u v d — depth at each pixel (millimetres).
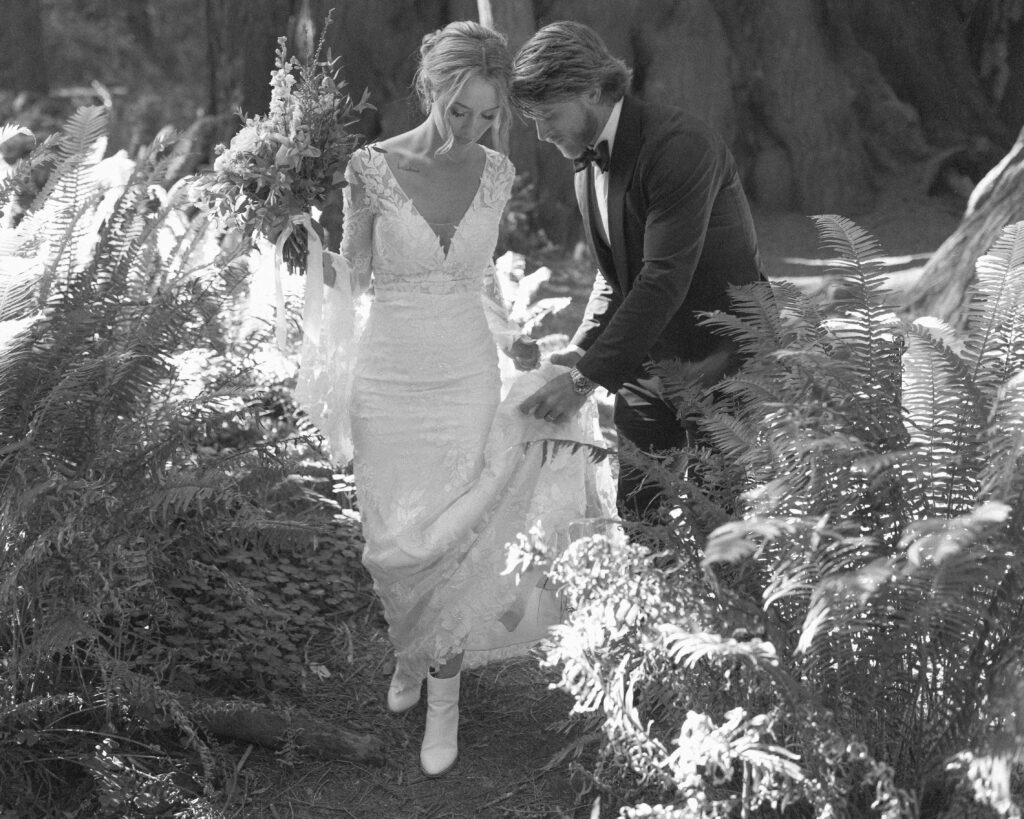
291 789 3201
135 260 3420
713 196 3381
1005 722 2385
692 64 10789
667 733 2998
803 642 2416
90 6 19172
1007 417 2543
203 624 3635
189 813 3010
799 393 2740
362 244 3438
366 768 3320
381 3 9398
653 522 3457
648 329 3334
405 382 3414
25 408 3141
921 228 10438
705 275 3553
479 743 3488
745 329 2943
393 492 3441
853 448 2529
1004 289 2701
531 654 3922
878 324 2818
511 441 3381
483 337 3510
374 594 4230
